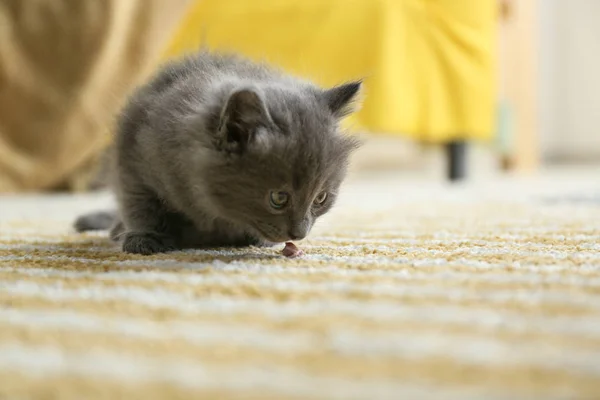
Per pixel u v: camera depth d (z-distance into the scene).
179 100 0.87
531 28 2.39
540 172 2.48
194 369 0.59
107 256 0.83
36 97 1.37
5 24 1.35
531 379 0.56
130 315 0.66
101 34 1.37
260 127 0.81
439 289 0.70
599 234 0.90
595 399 0.52
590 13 3.02
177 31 1.54
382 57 1.49
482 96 1.65
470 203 1.23
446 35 1.60
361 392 0.54
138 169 0.88
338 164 0.85
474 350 0.61
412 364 0.59
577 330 0.64
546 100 3.14
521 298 0.68
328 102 0.86
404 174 2.60
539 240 0.87
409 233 0.93
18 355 0.62
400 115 1.53
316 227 0.97
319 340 0.63
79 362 0.61
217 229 0.89
